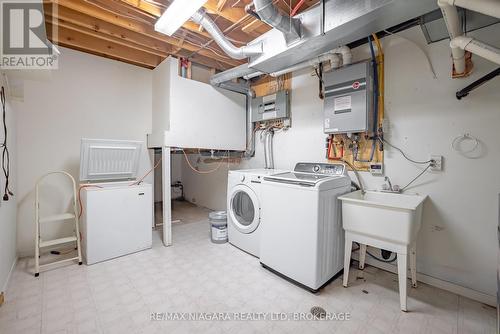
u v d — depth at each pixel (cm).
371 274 221
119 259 251
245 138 361
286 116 300
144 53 321
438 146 194
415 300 181
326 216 194
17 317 159
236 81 341
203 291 193
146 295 187
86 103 298
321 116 271
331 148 261
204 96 314
